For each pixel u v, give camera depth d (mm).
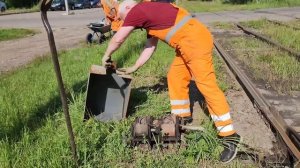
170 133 4656
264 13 25406
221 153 4418
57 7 40094
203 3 39750
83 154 4309
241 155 4477
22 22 28172
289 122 5590
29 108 5852
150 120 4758
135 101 6191
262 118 5559
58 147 4316
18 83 7676
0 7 42656
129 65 8906
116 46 4852
